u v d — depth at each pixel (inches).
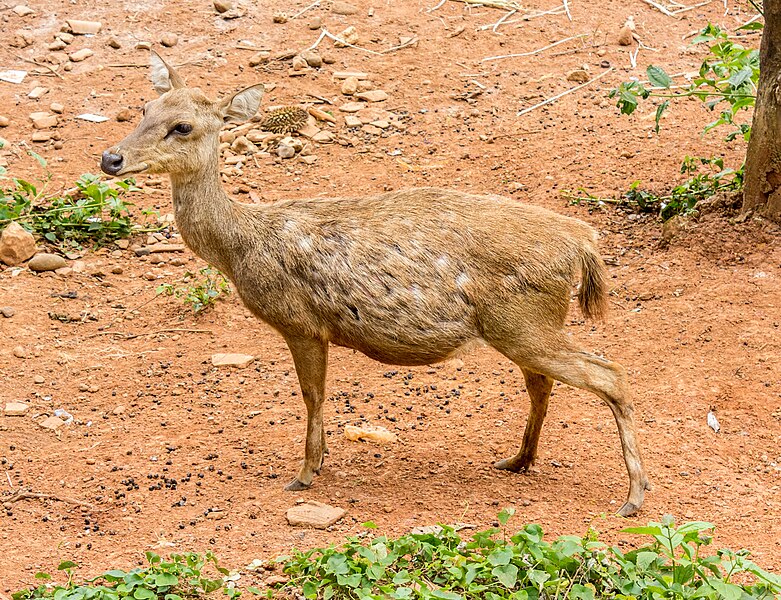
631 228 600.7
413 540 332.2
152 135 394.9
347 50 816.3
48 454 435.8
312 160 689.6
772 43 528.7
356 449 435.2
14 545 369.7
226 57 802.2
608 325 518.6
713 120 716.7
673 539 310.3
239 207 404.2
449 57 814.5
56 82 768.3
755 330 496.4
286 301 394.3
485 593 308.7
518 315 377.4
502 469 419.5
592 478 412.5
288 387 490.0
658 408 456.1
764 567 344.5
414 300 381.4
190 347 524.1
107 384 490.9
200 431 454.0
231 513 390.3
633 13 872.9
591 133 710.5
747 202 561.9
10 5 853.8
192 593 329.4
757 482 407.5
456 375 495.8
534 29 849.5
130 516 390.0
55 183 653.3
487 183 658.2
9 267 581.9
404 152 699.4
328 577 323.6
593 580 317.4
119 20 842.8
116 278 583.8
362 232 389.4
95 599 316.8
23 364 502.0
